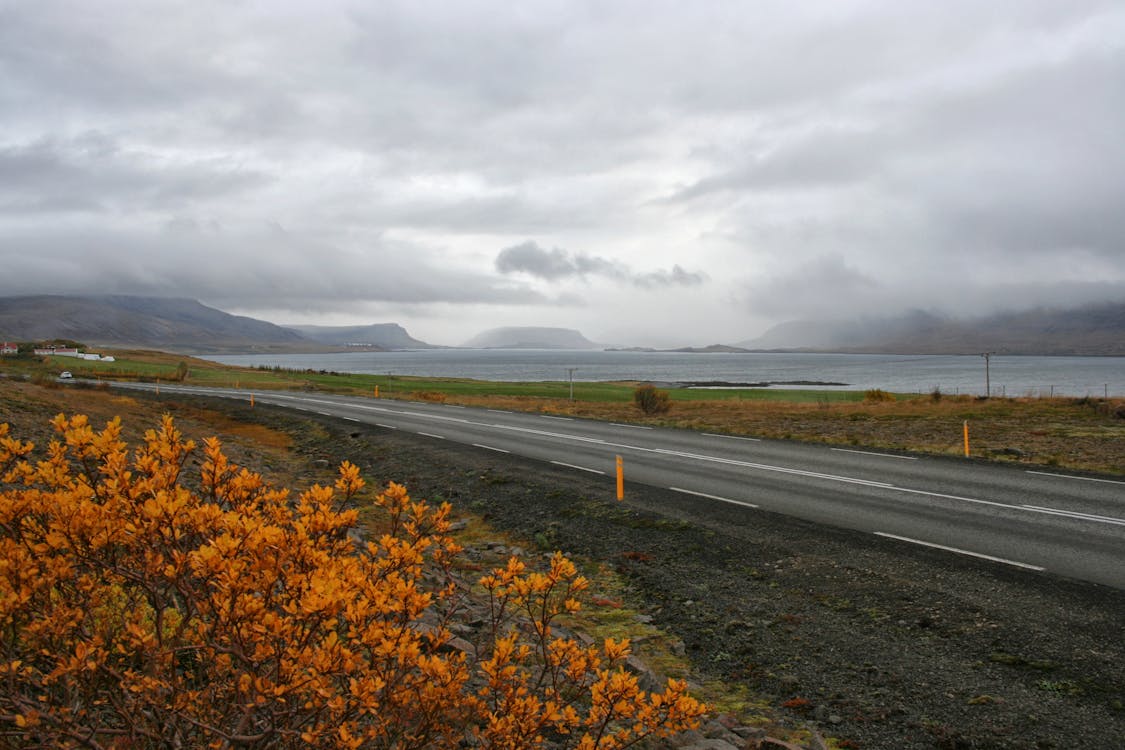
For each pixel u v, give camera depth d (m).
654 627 6.80
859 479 13.60
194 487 8.91
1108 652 5.54
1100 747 4.23
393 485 3.18
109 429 2.55
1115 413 24.06
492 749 2.60
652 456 17.38
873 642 6.06
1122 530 9.38
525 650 2.90
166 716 2.29
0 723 2.25
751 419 27.88
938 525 9.84
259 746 2.23
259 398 39.19
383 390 53.81
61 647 2.38
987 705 4.82
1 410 14.34
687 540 9.71
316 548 2.54
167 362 102.06
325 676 2.06
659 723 2.70
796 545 9.09
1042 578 7.40
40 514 2.37
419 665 2.38
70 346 115.75
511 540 10.61
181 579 2.22
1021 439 19.64
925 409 29.12
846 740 4.52
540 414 31.00
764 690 5.36
